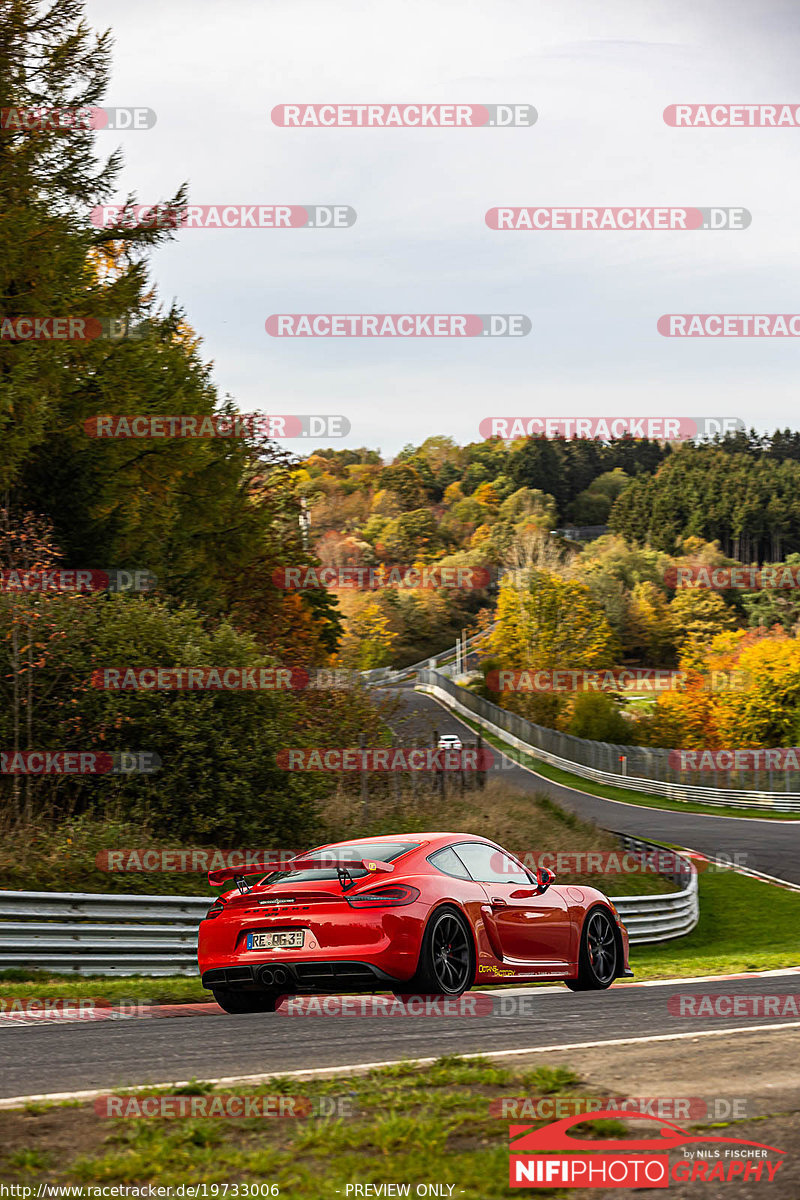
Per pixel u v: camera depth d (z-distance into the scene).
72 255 60.91
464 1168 9.19
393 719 65.69
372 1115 10.87
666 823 107.44
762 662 169.75
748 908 61.06
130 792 41.66
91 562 63.59
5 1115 10.93
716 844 89.06
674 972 29.33
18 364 55.88
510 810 62.88
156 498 67.38
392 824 51.59
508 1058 13.58
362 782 52.75
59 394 60.66
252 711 43.91
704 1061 13.25
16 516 58.28
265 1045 15.27
